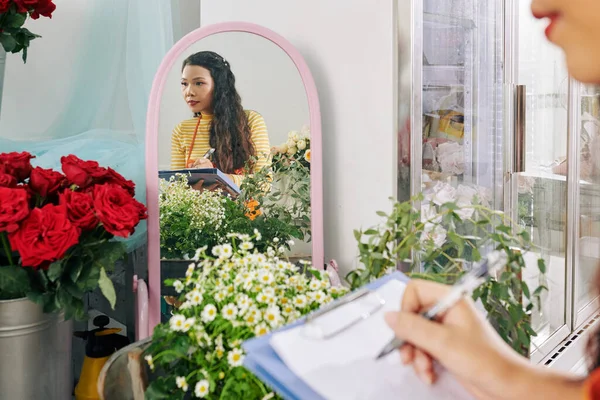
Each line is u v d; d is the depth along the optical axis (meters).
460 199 1.53
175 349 0.82
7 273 0.95
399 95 1.30
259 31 1.30
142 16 1.42
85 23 1.43
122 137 1.43
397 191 1.33
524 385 0.44
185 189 1.26
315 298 0.90
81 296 1.00
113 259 1.02
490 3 1.60
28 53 1.41
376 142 1.35
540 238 1.97
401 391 0.54
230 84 1.29
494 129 1.67
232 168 1.29
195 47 1.26
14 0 1.17
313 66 1.45
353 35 1.36
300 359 0.57
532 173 1.89
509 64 1.70
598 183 2.34
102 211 0.98
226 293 0.87
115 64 1.44
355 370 0.56
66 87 1.45
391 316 0.53
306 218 1.34
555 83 1.98
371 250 1.02
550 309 2.07
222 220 1.29
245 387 0.79
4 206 0.92
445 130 1.47
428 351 0.50
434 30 1.40
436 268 1.33
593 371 0.41
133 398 0.89
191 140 1.26
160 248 1.24
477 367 0.46
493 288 1.08
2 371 1.00
